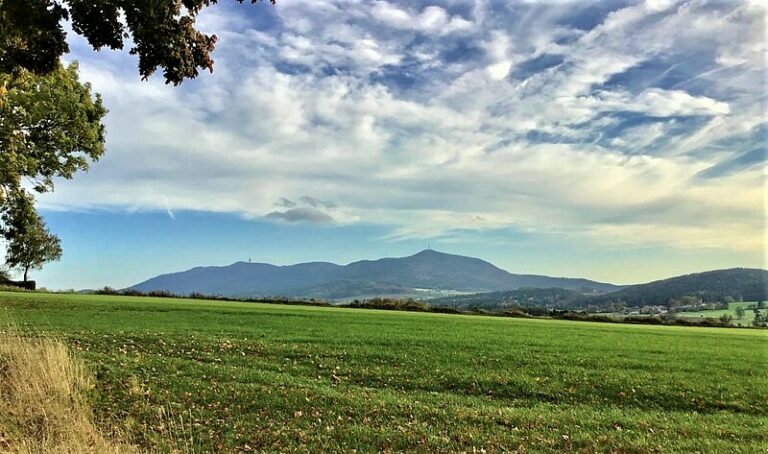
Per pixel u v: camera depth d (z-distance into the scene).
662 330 40.38
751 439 13.34
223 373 17.72
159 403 14.75
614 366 20.97
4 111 30.80
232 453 11.86
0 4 13.76
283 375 17.94
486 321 42.25
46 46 14.95
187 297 68.31
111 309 37.28
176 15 15.45
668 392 17.19
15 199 35.31
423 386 17.48
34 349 16.66
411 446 12.39
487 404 15.62
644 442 12.84
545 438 12.98
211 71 16.38
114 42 14.85
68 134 34.97
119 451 11.11
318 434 12.94
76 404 13.55
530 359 21.80
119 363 18.11
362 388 16.84
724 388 17.86
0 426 11.81
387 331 30.14
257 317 35.88
